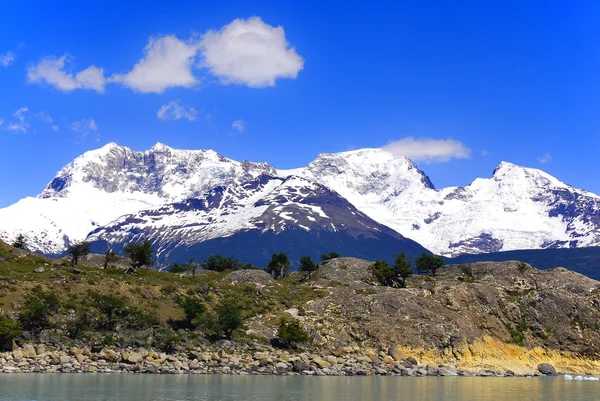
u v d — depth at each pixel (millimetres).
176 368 136750
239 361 147000
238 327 160375
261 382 127312
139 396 104312
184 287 183000
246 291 190375
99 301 153500
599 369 177375
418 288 198000
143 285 176625
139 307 162625
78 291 161500
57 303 148375
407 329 168750
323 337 166375
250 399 105125
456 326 172375
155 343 148250
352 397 110500
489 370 162625
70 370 129625
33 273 169250
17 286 156125
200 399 103375
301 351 159625
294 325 161000
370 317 173125
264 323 169250
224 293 185500
